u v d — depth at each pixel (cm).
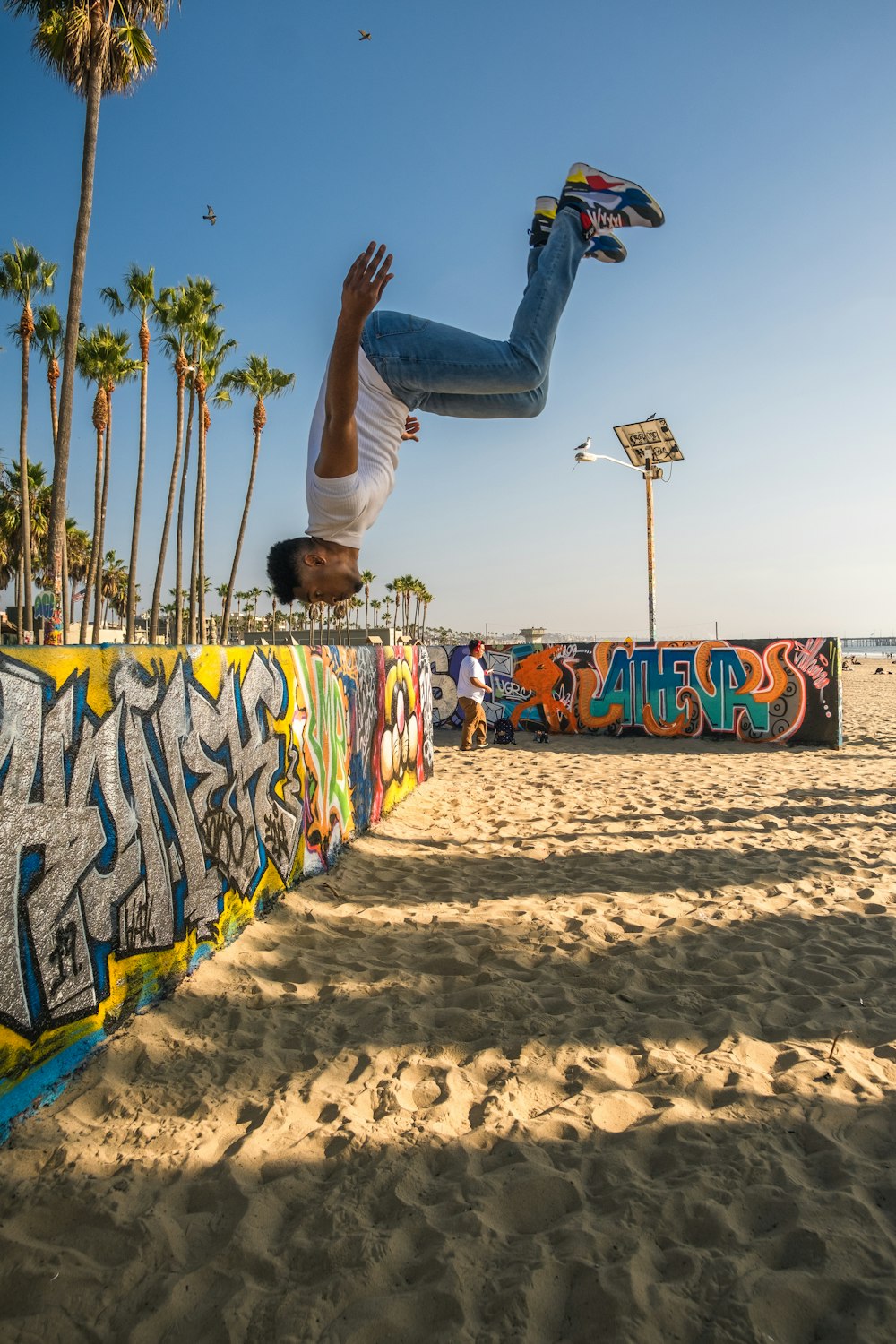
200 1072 303
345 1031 342
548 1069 311
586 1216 226
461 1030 346
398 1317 192
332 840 610
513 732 1512
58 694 291
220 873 418
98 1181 241
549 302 285
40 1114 271
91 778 310
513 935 468
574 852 673
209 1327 191
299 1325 189
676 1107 282
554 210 311
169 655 373
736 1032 338
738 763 1230
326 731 603
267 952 425
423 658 1073
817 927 481
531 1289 197
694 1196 232
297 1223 225
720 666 1505
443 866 632
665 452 2359
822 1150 255
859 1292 195
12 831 265
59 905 288
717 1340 183
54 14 1407
